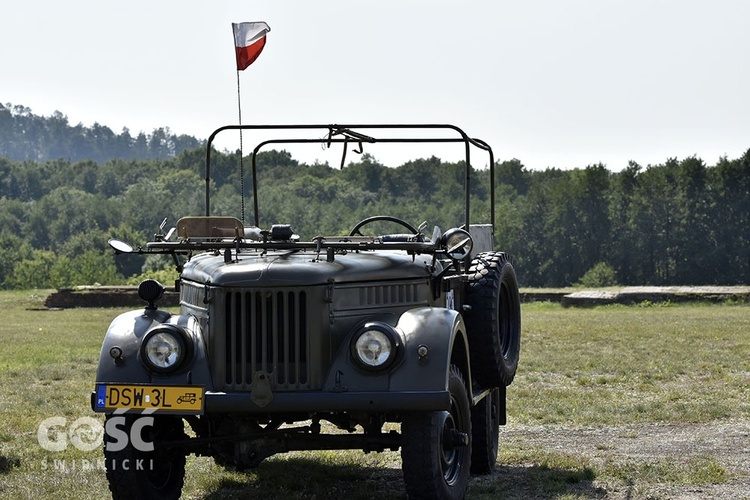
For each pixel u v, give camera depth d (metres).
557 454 10.98
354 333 7.91
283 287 7.73
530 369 19.27
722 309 41.50
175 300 46.72
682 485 9.41
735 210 123.62
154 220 185.50
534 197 139.50
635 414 13.83
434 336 7.77
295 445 8.30
